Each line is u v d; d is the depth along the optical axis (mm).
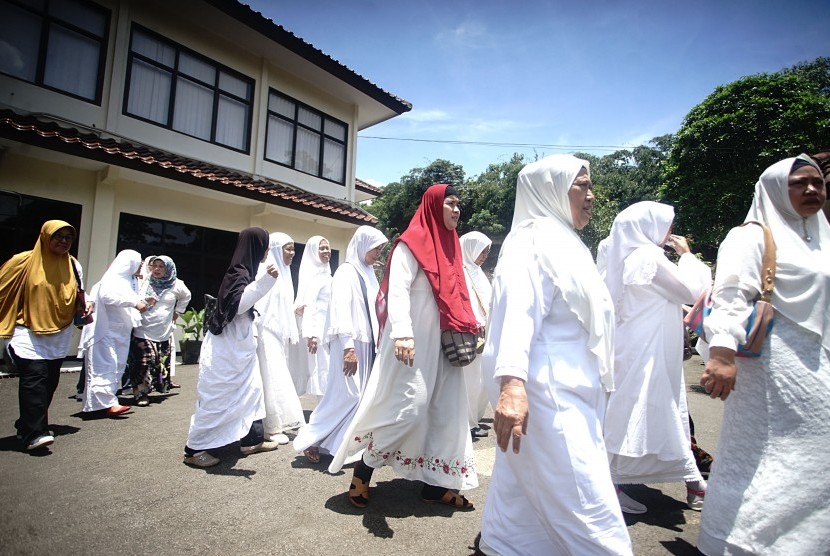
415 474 2793
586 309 1797
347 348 3355
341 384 3502
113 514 2617
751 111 10930
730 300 1976
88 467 3332
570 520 1647
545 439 1699
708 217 11414
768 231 2049
